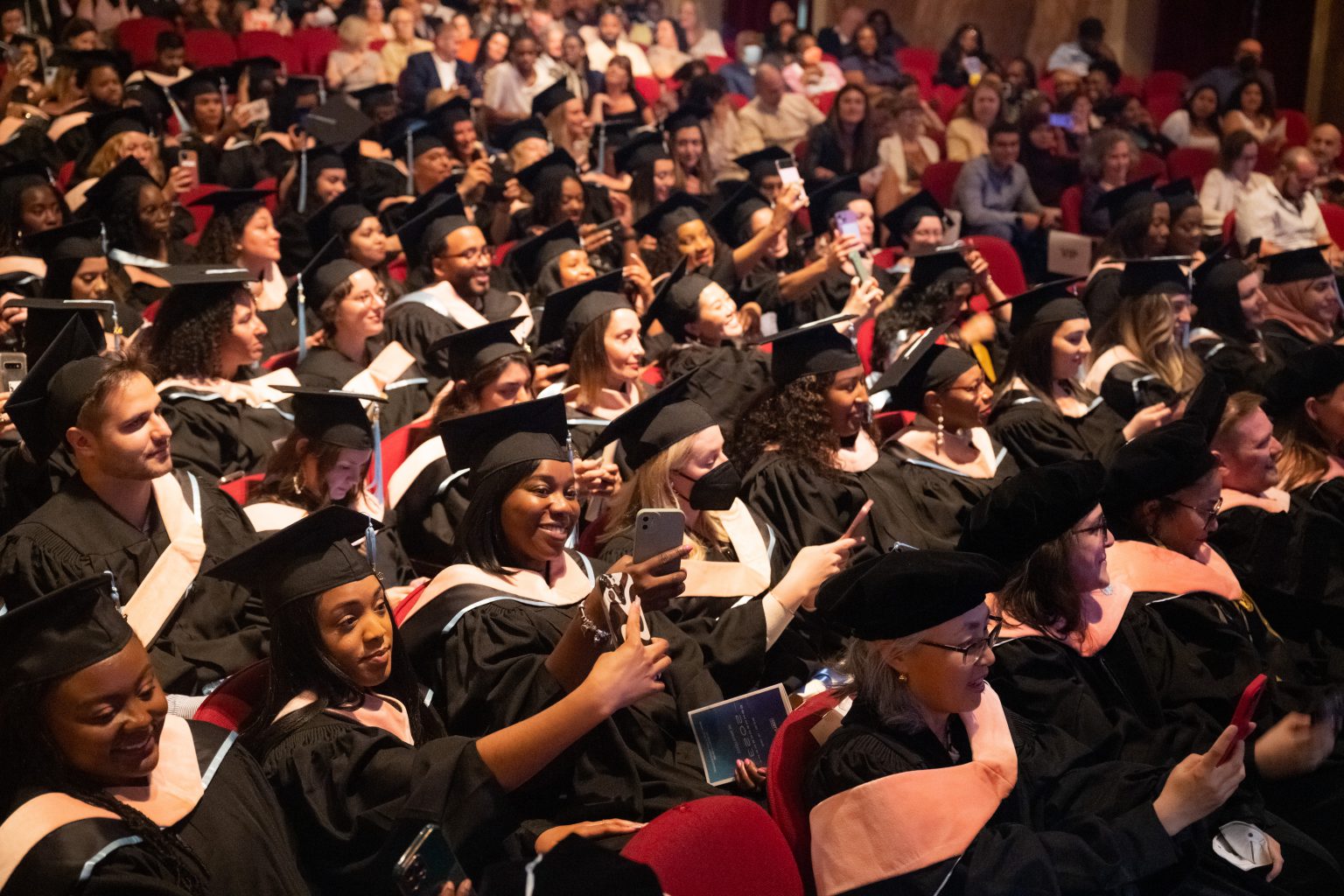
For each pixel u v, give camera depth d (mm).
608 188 10273
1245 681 4062
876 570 2938
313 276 6250
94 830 2428
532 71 12984
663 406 4309
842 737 3006
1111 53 15523
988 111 12297
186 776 2738
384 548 4645
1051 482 3730
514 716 3400
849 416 5055
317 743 2980
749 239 8570
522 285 8367
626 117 12539
